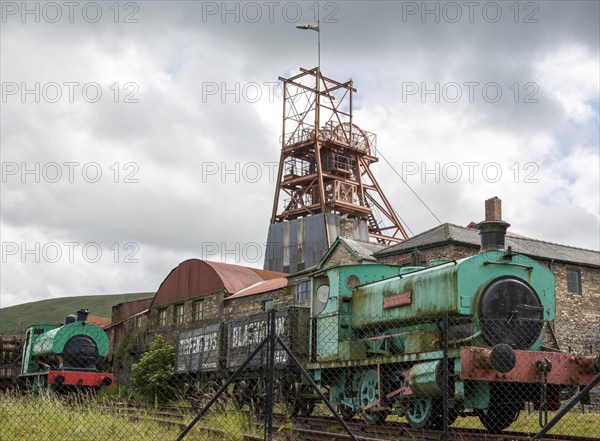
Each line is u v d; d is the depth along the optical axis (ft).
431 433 36.50
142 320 124.36
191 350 70.18
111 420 37.14
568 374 36.68
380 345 44.52
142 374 85.30
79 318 72.23
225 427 36.91
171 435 34.86
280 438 35.96
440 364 36.55
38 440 32.53
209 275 109.60
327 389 49.03
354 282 48.21
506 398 39.81
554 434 36.40
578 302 85.25
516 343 38.19
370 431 40.65
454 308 37.99
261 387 54.13
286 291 92.89
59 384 65.05
